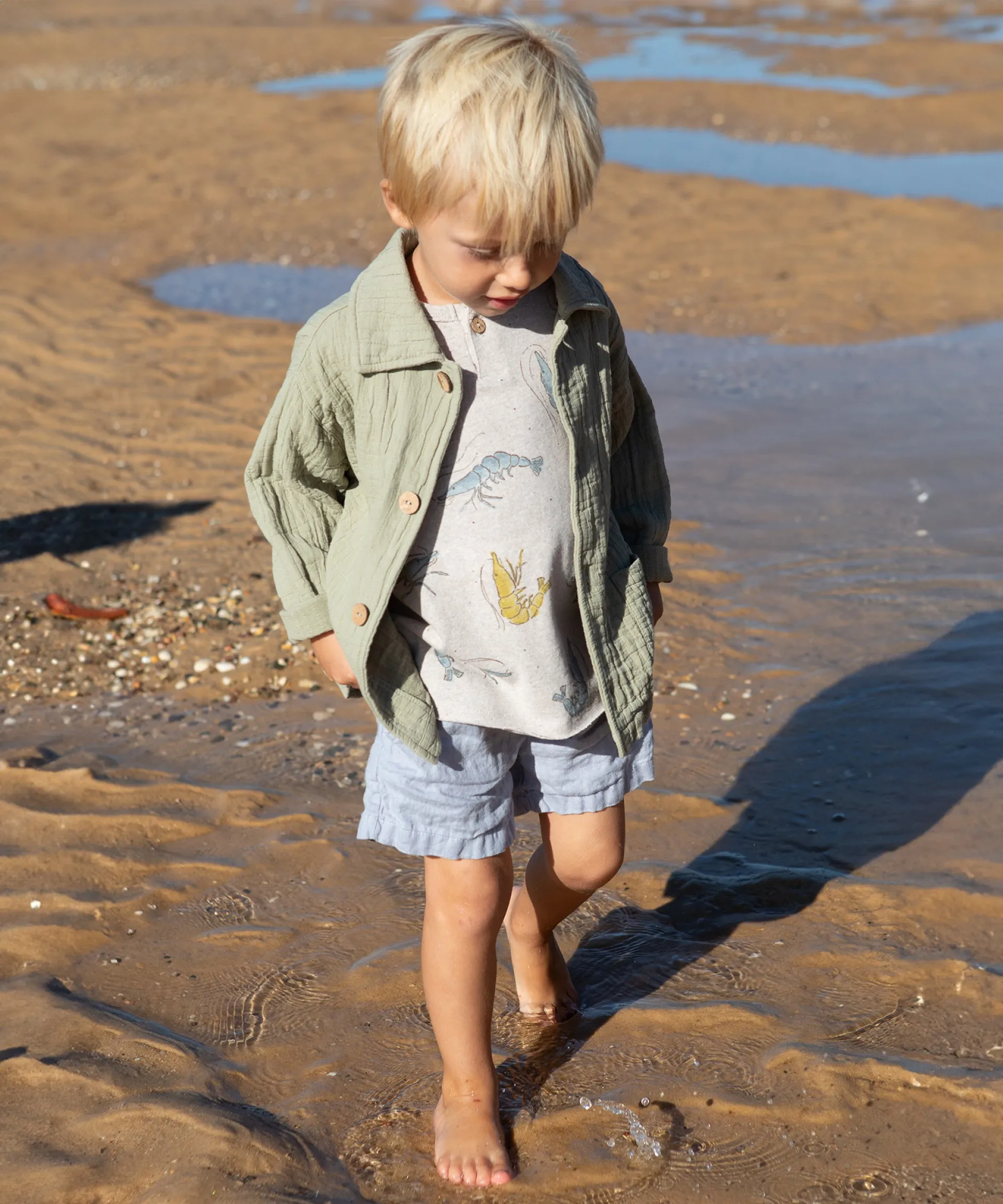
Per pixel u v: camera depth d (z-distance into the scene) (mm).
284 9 31094
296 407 2107
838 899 2916
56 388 7289
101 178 13703
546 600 2090
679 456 6203
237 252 10992
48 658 4312
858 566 4816
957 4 27062
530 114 1780
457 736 2131
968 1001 2549
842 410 6797
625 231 10812
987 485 5590
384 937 2855
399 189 1878
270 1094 2396
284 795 3475
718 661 4152
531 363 2061
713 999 2605
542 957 2535
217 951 2830
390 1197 2139
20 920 2936
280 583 2176
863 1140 2209
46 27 28438
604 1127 2270
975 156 13656
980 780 3367
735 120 15828
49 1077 2408
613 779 2262
